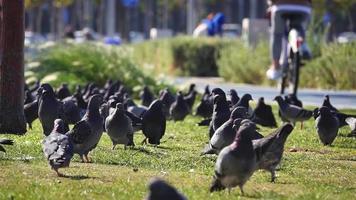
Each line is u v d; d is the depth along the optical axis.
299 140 16.50
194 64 39.91
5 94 16.56
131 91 29.02
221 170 10.34
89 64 29.75
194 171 12.51
